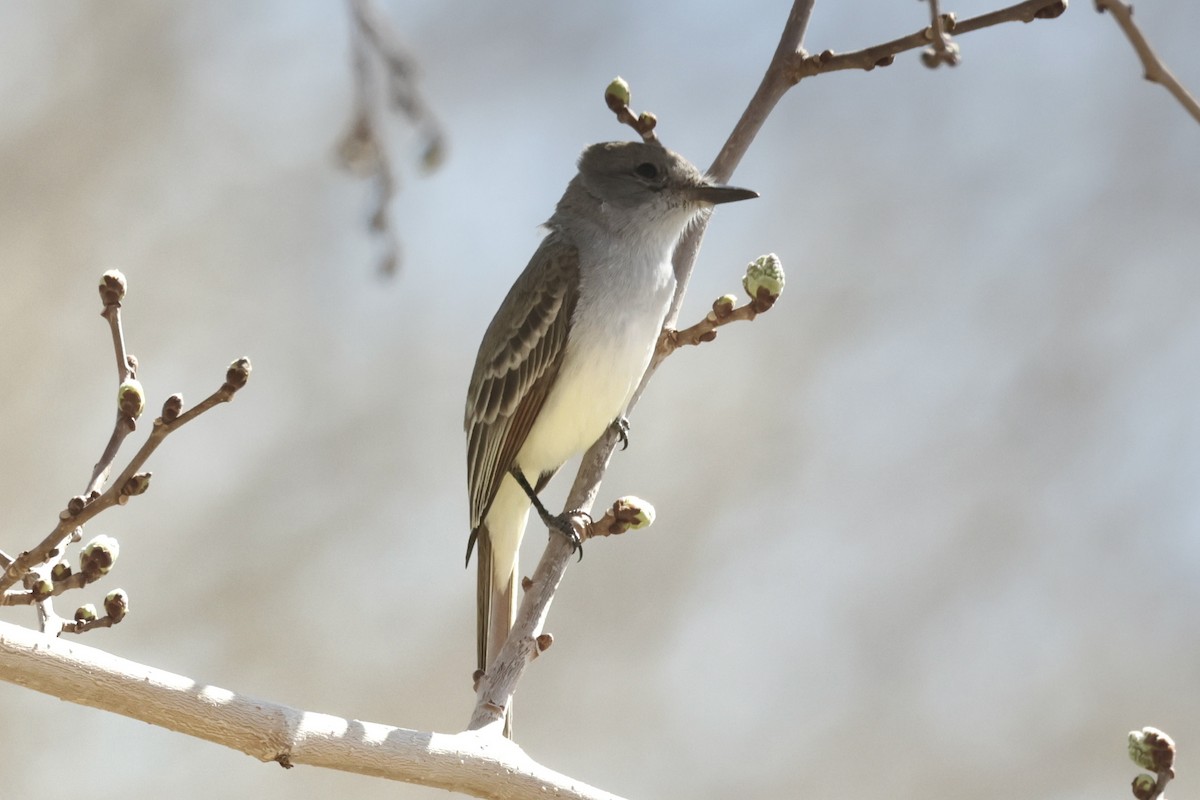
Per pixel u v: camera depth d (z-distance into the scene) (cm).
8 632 674
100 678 684
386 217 845
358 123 832
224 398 705
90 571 727
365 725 729
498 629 1120
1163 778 726
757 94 1065
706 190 1098
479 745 750
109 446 725
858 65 992
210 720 696
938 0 818
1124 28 600
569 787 751
